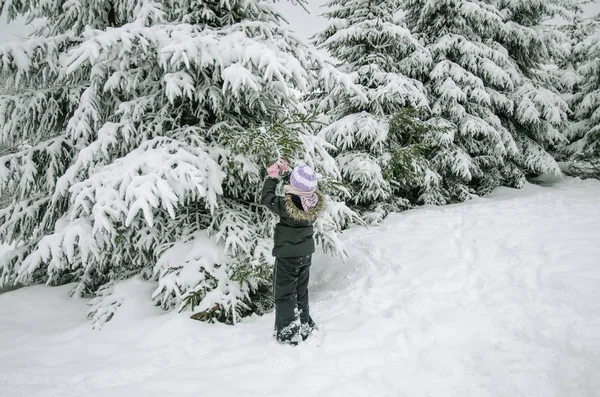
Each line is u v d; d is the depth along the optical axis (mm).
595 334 2598
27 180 4316
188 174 3367
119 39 3385
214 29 4234
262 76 3779
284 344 2984
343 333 3061
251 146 3787
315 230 4352
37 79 4211
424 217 7227
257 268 3797
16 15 4691
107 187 3277
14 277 4805
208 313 3566
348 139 7996
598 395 2111
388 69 9023
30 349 3215
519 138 11266
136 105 3955
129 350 3131
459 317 3115
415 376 2455
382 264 4883
